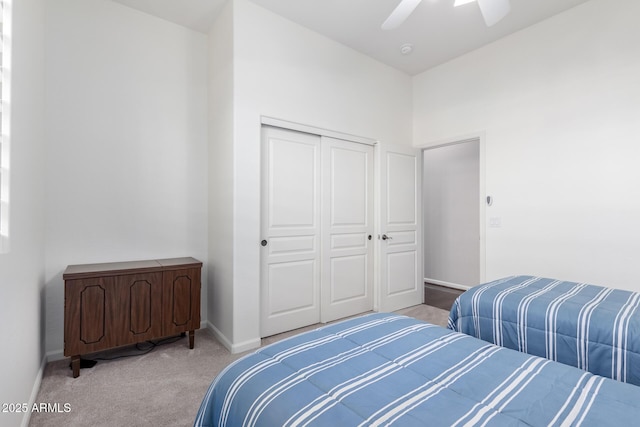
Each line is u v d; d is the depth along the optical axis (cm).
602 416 80
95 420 170
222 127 279
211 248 304
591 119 270
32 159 191
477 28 307
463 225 477
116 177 269
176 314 252
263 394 93
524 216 310
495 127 332
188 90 305
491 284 224
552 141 292
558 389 94
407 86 407
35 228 200
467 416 81
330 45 323
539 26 299
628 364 141
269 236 288
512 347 179
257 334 270
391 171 374
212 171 302
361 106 352
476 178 461
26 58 175
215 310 293
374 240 366
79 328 214
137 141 279
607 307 165
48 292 240
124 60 273
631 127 250
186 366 232
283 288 296
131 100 276
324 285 321
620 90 255
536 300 182
